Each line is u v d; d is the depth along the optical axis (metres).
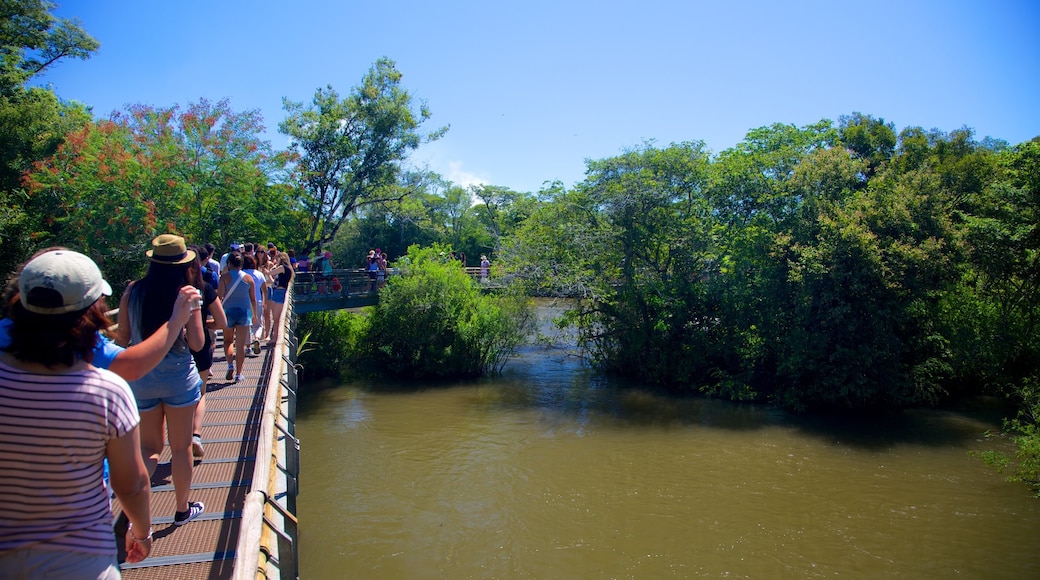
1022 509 12.93
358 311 32.44
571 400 21.53
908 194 19.41
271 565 4.25
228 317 8.96
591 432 18.08
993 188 20.41
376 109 30.55
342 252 51.47
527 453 16.39
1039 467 13.85
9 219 18.53
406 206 34.09
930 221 19.11
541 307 30.64
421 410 20.39
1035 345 20.31
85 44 26.53
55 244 20.31
